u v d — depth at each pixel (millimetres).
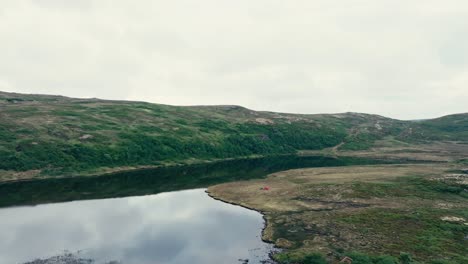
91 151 107875
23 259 37844
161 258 38750
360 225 47969
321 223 49906
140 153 118938
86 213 57594
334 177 86500
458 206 57062
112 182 86250
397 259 35750
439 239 42031
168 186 82625
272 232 47188
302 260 36906
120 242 43844
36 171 90562
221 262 37719
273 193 71125
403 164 117938
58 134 113625
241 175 98500
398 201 60281
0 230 47656
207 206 63469
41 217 54688
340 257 37281
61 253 39812
